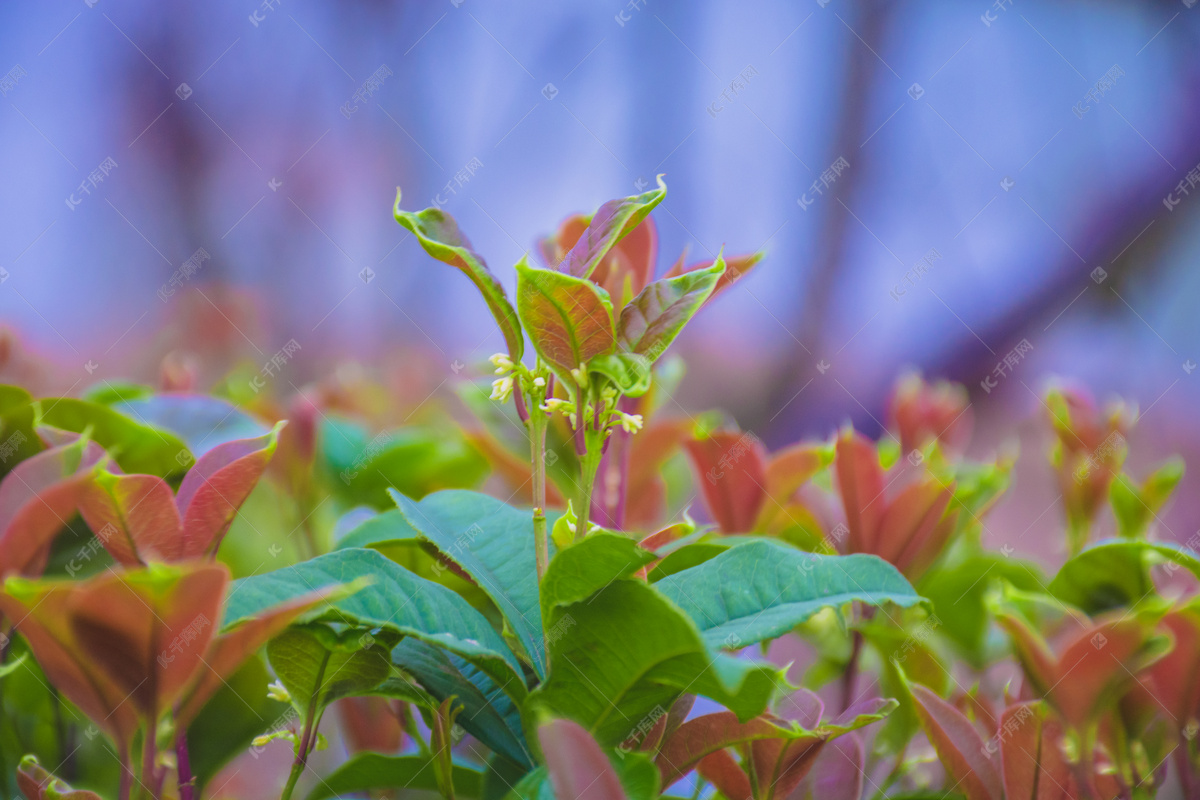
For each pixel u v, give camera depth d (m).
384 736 0.79
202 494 0.67
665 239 2.37
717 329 2.28
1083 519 0.84
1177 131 1.92
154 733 0.65
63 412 0.75
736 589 0.68
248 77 2.43
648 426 0.86
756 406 2.15
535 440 0.67
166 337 1.64
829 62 2.29
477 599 0.75
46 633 0.64
